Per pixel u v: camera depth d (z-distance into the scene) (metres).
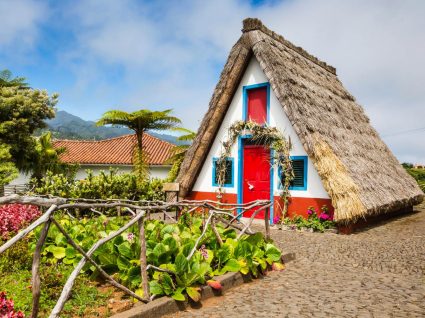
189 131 19.31
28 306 3.94
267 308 4.33
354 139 12.11
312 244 7.98
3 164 20.12
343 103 14.18
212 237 5.88
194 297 4.31
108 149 33.22
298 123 10.05
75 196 11.76
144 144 33.34
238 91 12.41
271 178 11.29
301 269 6.01
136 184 13.52
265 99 11.85
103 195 12.32
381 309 4.28
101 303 4.20
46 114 23.44
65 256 5.51
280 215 10.93
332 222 9.81
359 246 7.76
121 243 5.24
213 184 12.66
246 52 11.81
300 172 10.75
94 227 6.61
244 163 12.15
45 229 3.07
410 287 5.07
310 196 10.44
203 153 12.67
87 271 5.19
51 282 4.57
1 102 21.67
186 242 5.47
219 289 4.79
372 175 10.87
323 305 4.41
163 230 5.93
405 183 13.29
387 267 6.11
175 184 12.59
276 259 5.98
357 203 8.96
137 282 4.40
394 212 13.63
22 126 21.84
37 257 3.00
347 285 5.16
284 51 12.66
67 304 4.09
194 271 4.51
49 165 24.20
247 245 5.61
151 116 17.73
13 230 7.19
